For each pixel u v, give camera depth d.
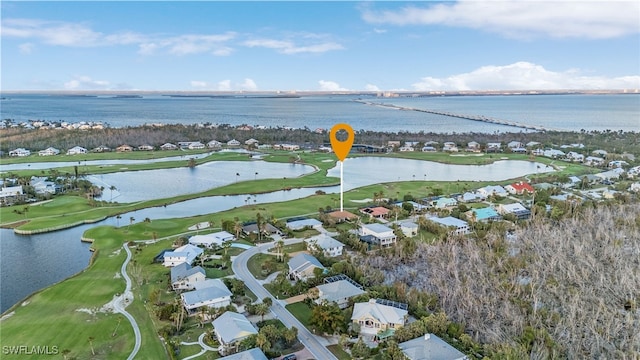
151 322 80.56
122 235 127.31
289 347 72.44
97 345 73.19
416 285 97.25
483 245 115.31
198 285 88.94
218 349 71.44
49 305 87.12
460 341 72.31
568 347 70.06
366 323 78.38
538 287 90.69
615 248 106.94
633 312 80.62
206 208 165.25
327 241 115.12
